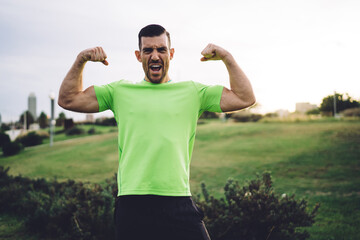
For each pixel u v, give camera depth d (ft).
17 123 266.57
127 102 6.19
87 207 15.81
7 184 25.71
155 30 6.22
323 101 145.07
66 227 16.26
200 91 6.46
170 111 6.04
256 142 61.82
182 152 6.04
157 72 6.26
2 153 77.87
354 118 88.17
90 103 6.36
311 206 21.79
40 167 48.47
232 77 6.35
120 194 5.87
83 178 38.17
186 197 6.00
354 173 33.32
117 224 5.94
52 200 19.27
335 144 50.72
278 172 36.58
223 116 129.70
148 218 5.72
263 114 125.18
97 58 6.20
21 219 19.58
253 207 12.85
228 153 52.90
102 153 61.46
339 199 23.47
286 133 69.15
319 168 37.04
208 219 13.52
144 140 5.88
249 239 12.86
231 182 14.84
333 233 15.98
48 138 113.29
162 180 5.76
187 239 5.81
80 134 116.98
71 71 6.26
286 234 13.26
